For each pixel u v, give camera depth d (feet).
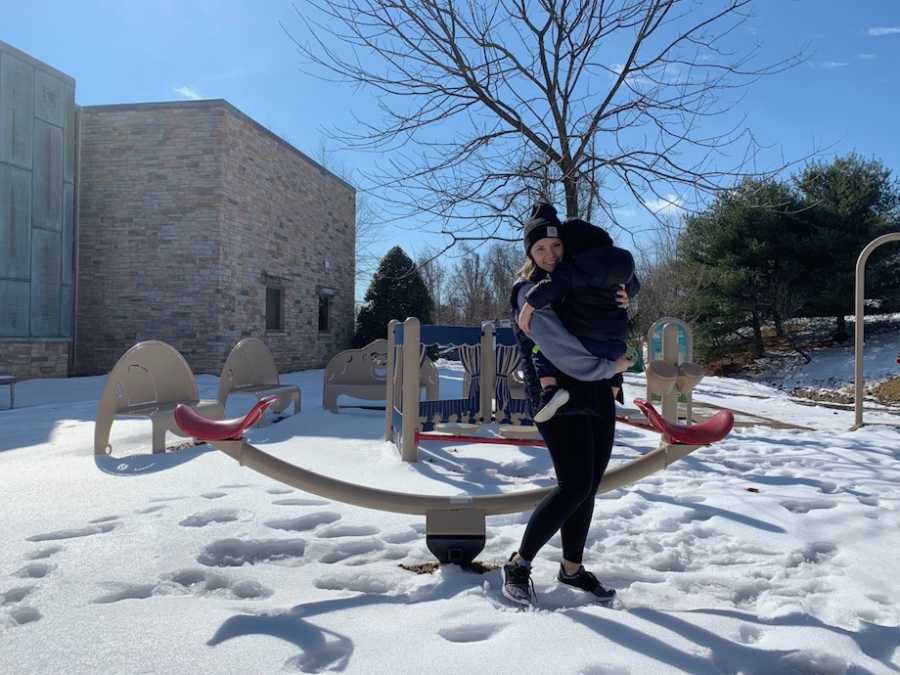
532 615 8.45
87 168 52.37
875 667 7.34
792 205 73.51
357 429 24.75
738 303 76.89
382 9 25.53
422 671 6.95
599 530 12.80
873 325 81.66
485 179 28.84
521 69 26.89
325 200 71.97
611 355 8.86
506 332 24.39
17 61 45.88
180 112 51.26
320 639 7.72
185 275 51.21
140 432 24.08
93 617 8.38
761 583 10.15
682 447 9.90
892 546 11.98
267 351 29.63
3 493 14.92
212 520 13.09
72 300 51.24
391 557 11.26
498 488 16.01
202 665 7.10
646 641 7.73
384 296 80.43
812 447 23.34
